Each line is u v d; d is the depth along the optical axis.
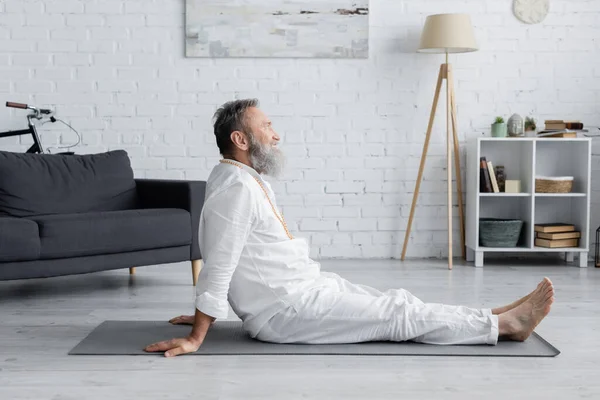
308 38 5.29
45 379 2.49
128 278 4.59
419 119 5.36
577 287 4.27
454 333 2.85
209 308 2.76
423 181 5.39
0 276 3.60
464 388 2.41
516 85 5.36
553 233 5.04
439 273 4.77
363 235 5.40
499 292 4.12
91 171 4.53
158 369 2.59
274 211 2.88
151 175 5.32
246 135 2.82
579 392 2.38
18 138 5.27
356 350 2.79
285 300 2.83
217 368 2.60
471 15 5.34
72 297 3.97
